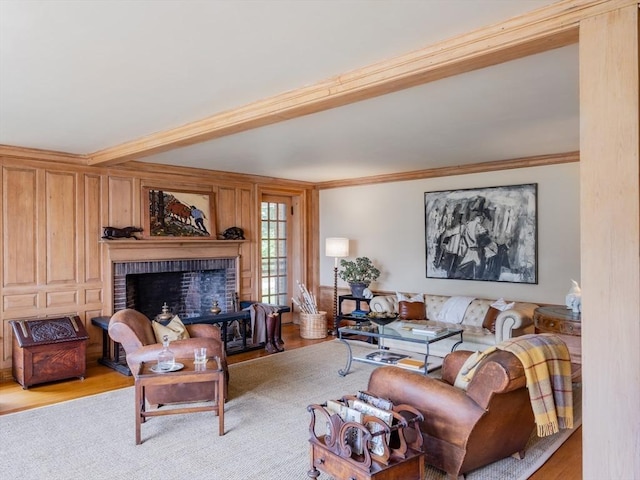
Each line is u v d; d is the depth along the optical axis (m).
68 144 4.79
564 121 3.99
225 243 6.79
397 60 2.56
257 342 6.04
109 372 5.11
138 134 4.35
